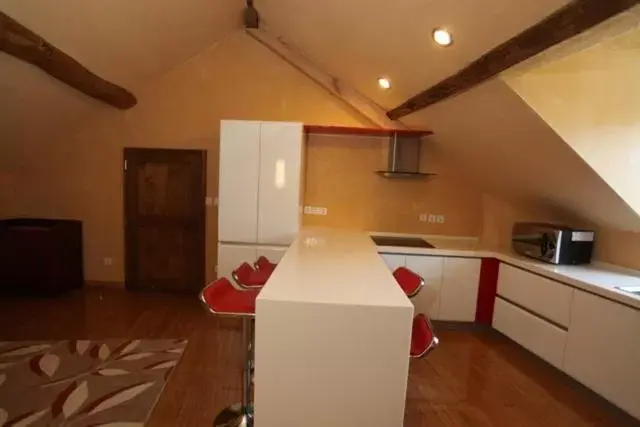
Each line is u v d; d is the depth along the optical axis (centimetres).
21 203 478
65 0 248
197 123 470
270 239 394
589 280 294
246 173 388
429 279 407
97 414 247
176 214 482
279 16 382
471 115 319
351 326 170
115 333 368
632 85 264
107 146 473
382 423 174
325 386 173
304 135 439
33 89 337
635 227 313
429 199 472
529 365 345
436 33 246
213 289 216
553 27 182
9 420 238
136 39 345
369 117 450
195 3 340
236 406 256
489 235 467
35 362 309
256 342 172
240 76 463
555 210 387
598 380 277
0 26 233
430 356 355
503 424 259
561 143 271
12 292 455
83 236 488
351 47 346
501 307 389
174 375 297
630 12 156
